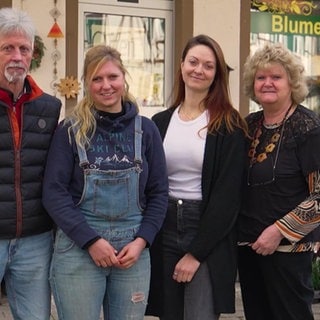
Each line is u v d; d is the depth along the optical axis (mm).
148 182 3186
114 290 3109
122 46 5938
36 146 3072
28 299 3172
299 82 3369
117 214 3035
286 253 3338
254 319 3590
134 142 3088
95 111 3080
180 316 3434
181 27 5852
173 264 3387
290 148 3301
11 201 3027
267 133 3400
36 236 3137
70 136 3041
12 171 3023
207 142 3324
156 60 6051
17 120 3039
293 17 6320
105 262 2988
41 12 5402
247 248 3514
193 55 3381
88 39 5812
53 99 3166
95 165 3010
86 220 3023
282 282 3371
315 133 3260
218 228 3264
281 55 3338
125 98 3188
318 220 3256
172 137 3408
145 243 3080
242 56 5977
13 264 3117
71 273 3027
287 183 3314
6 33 2953
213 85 3432
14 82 3000
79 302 3039
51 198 3000
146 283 3150
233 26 5945
